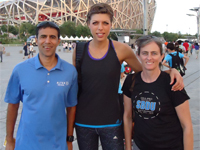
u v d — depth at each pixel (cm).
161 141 177
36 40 191
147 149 185
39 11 7419
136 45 189
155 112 175
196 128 385
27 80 183
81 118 208
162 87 176
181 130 179
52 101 183
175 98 171
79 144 217
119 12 8194
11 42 5488
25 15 7638
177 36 7144
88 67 201
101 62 199
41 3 7425
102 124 202
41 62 191
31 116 182
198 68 1153
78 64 206
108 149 212
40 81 183
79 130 212
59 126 192
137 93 186
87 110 205
